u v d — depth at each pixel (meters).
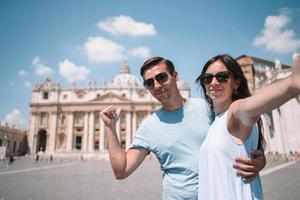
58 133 90.88
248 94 2.91
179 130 3.32
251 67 60.91
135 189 13.97
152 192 12.87
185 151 3.26
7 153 79.38
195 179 3.18
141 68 3.63
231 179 2.14
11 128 83.31
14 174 24.22
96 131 90.31
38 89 94.38
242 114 1.91
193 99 3.60
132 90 92.31
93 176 22.48
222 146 2.21
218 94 2.73
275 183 14.09
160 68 3.49
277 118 43.53
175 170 3.31
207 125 3.34
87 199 10.97
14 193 12.46
